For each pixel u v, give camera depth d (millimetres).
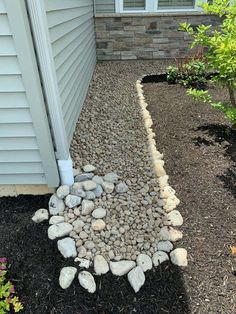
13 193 2199
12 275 1626
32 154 1959
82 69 3725
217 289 1559
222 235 1850
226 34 2717
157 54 5598
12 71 1649
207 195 2166
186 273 1643
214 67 2611
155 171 2443
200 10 5309
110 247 1782
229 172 2385
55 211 2004
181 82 4383
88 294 1549
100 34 5402
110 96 4094
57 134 1963
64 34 2539
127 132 3121
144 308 1490
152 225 1932
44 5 1722
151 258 1723
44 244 1798
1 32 1537
